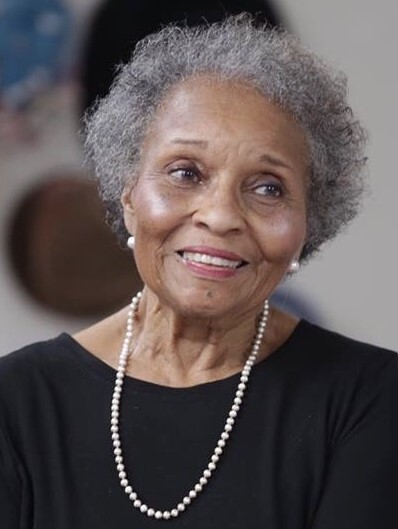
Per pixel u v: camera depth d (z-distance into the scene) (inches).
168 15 202.1
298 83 98.4
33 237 221.9
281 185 98.0
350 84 220.2
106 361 107.3
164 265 99.4
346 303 222.7
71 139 219.1
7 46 216.5
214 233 96.3
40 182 221.0
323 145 100.7
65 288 221.9
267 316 107.7
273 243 97.5
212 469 101.8
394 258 222.2
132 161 101.5
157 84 100.1
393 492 99.5
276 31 102.4
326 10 218.2
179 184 97.7
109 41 212.2
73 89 217.2
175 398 104.4
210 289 97.8
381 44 219.8
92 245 221.3
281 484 100.6
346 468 100.0
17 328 223.5
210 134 96.3
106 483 102.1
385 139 220.4
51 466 102.6
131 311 109.3
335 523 98.3
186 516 100.7
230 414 103.3
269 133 96.8
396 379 104.3
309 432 102.1
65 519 100.8
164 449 103.0
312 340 107.7
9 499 102.4
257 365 105.7
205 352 105.6
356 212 107.3
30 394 105.6
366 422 101.7
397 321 222.5
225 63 98.4
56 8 214.2
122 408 104.7
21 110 219.0
